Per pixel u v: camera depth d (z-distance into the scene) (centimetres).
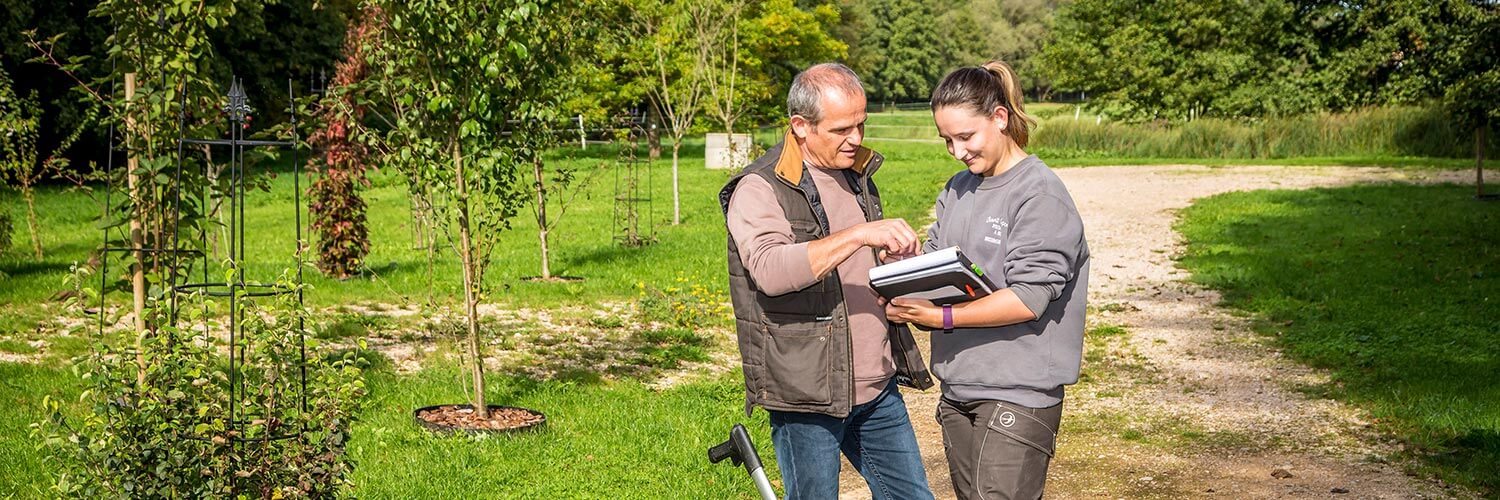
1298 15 3919
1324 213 1909
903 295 326
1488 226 1656
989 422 335
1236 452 667
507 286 738
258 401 419
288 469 411
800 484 341
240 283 417
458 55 662
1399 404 742
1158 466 641
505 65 684
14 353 883
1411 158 3144
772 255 310
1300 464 636
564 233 1781
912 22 9250
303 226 1834
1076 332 337
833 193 345
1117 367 915
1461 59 1745
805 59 3934
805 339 329
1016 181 332
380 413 706
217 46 2883
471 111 677
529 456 632
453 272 1337
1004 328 335
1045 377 332
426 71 689
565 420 713
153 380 403
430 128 695
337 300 1145
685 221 1966
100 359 398
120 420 391
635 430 686
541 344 974
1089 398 814
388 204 2280
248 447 413
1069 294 334
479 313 1107
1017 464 332
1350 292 1190
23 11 2584
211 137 457
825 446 339
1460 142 3198
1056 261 320
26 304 1086
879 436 362
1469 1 1747
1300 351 943
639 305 1126
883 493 369
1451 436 668
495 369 872
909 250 310
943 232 356
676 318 1071
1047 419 335
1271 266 1380
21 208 2073
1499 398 733
